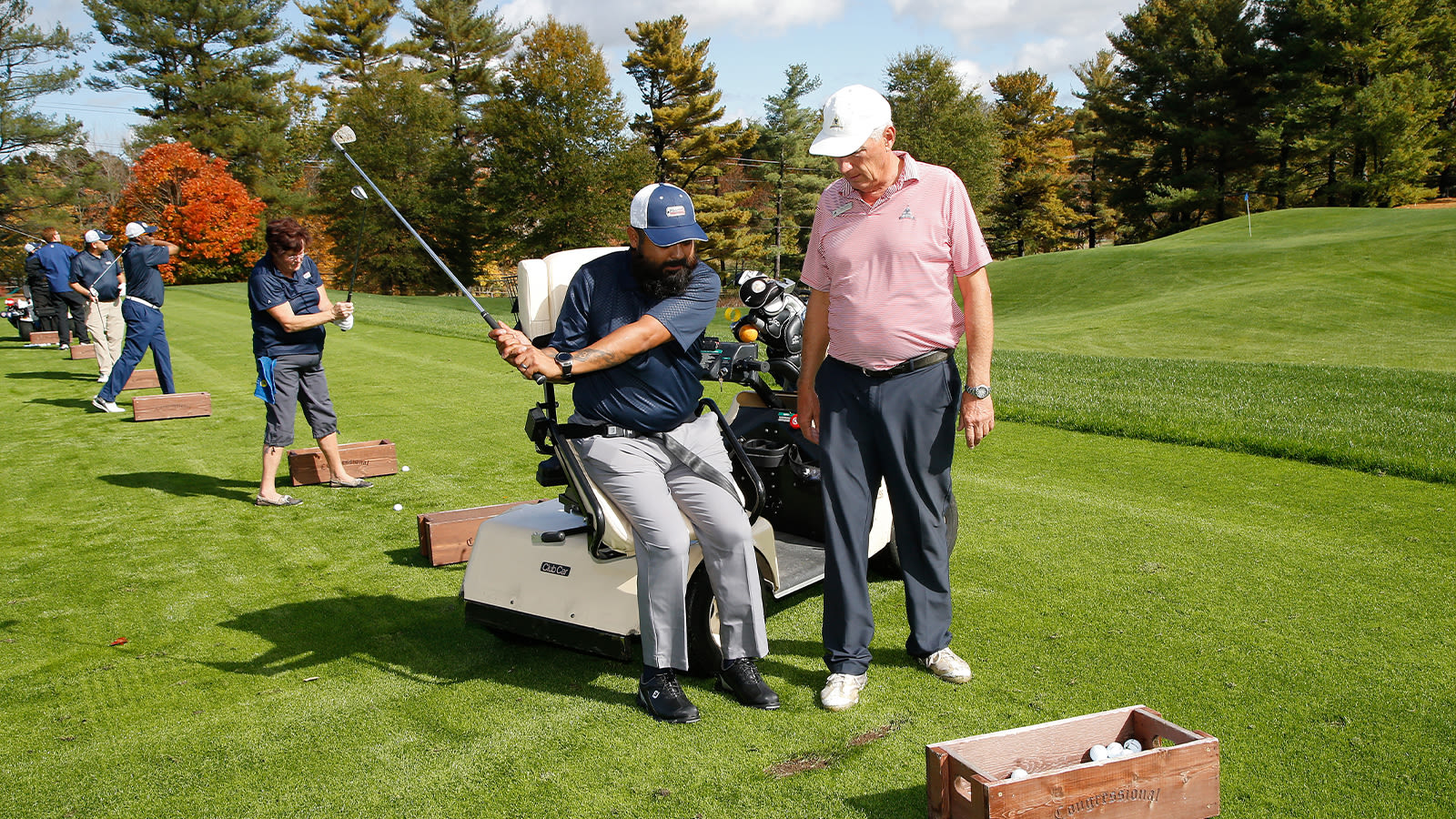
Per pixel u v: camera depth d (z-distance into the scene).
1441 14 49.31
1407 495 5.18
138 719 3.04
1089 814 2.18
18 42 44.31
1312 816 2.33
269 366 5.61
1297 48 50.91
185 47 51.09
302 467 6.10
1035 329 20.31
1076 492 5.42
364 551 4.81
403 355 12.25
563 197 49.75
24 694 3.23
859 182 3.02
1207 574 4.05
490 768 2.69
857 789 2.52
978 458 6.32
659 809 2.46
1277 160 55.41
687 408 3.04
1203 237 34.78
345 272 53.09
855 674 3.07
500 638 3.67
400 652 3.56
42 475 6.54
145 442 7.64
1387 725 2.76
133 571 4.52
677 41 53.16
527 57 50.97
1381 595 3.76
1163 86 57.44
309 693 3.20
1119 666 3.20
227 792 2.59
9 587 4.32
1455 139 50.62
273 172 53.16
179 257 44.78
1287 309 20.33
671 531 2.92
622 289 2.95
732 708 3.04
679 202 2.84
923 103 59.47
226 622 3.88
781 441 4.17
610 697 3.14
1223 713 2.86
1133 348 17.02
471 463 6.63
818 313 3.29
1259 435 6.50
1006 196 64.12
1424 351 15.27
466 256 54.28
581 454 3.01
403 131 51.78
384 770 2.69
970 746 2.35
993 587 3.98
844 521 3.12
